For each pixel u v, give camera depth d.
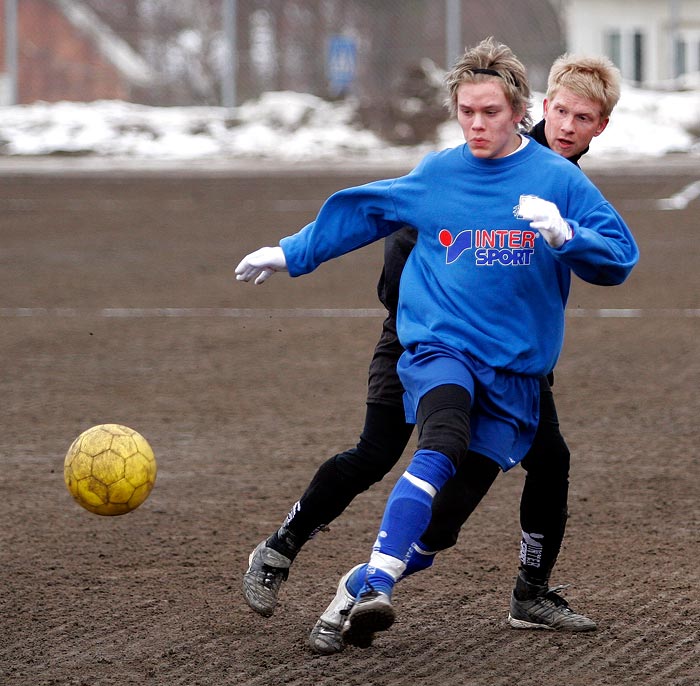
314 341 43.81
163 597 20.05
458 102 16.59
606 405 34.47
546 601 18.52
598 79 17.67
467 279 16.59
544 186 16.48
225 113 138.12
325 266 63.56
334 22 174.75
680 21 176.62
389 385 17.62
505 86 16.25
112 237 72.69
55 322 47.59
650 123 133.50
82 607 19.52
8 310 50.16
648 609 19.30
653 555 22.14
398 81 144.00
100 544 23.02
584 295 54.12
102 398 35.50
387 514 15.62
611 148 128.62
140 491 19.08
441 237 16.75
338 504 17.86
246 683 16.34
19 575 21.17
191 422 32.75
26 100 167.62
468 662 17.12
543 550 18.28
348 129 134.62
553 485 18.00
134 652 17.53
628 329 45.88
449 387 16.05
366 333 45.19
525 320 16.61
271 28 177.12
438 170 16.84
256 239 70.88
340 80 147.25
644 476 27.58
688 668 16.81
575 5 175.25
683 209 84.19
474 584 20.64
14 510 25.25
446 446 15.57
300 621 18.88
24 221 80.50
